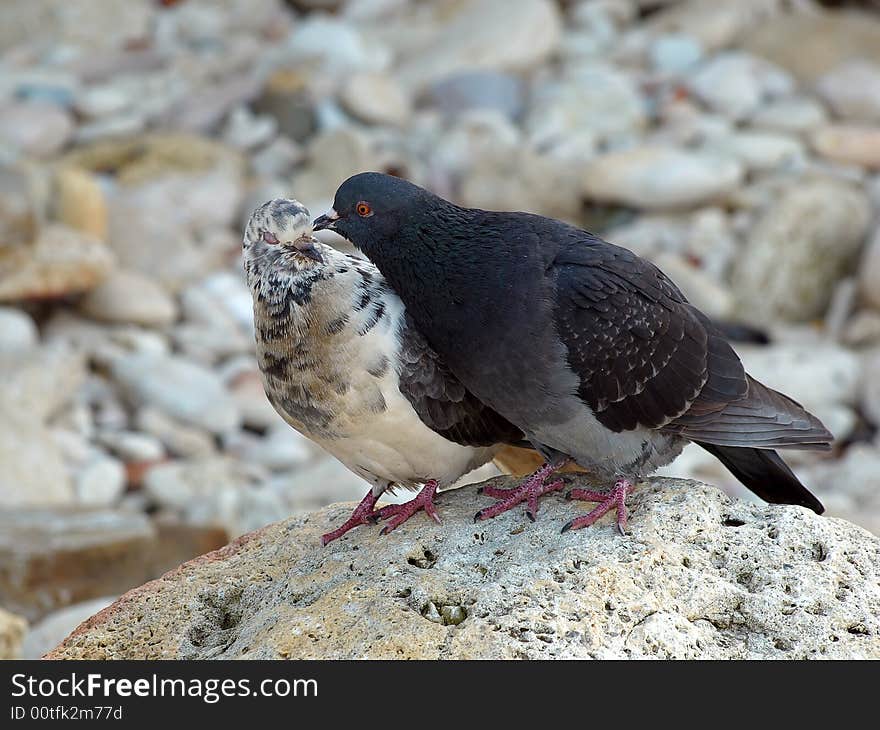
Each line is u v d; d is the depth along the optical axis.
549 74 22.95
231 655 6.48
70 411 15.57
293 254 7.02
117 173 20.19
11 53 23.58
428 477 7.52
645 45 23.61
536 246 7.18
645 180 19.28
